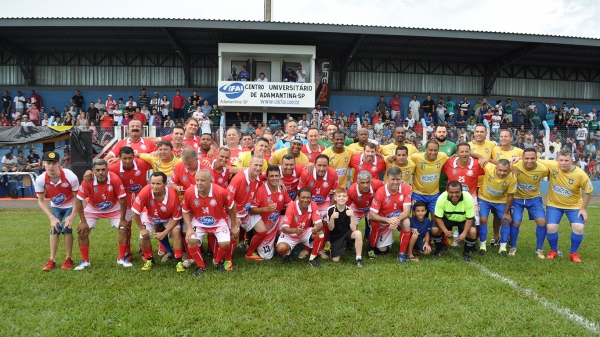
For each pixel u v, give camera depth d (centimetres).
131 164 609
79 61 2103
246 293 457
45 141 1229
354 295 457
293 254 639
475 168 674
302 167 652
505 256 641
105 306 423
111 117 1816
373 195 644
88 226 557
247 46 1870
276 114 2000
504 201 655
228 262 554
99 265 566
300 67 1953
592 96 2353
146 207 555
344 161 703
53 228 543
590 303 442
